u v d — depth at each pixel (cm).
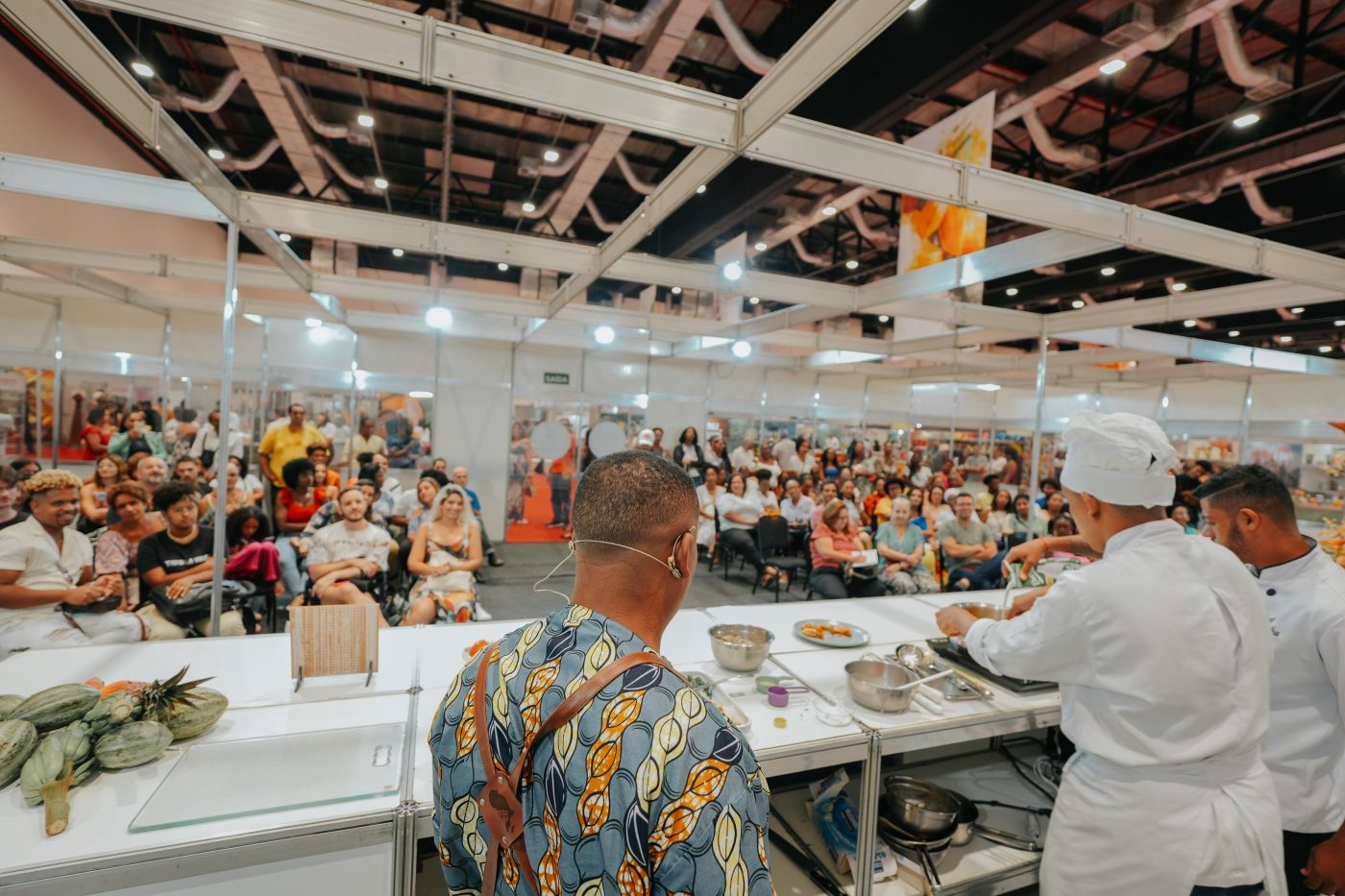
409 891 111
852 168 203
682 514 66
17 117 391
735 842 51
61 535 270
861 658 184
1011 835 179
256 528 357
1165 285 732
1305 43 334
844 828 167
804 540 626
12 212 414
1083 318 403
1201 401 793
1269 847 114
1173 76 422
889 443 1016
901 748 149
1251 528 147
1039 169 531
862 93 371
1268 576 148
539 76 162
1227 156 397
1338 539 258
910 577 468
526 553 702
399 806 110
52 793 100
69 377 568
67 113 444
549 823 55
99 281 512
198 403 634
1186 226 254
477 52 155
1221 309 344
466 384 736
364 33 145
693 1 332
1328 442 670
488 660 65
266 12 137
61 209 466
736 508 630
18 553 239
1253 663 118
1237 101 431
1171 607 114
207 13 133
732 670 175
